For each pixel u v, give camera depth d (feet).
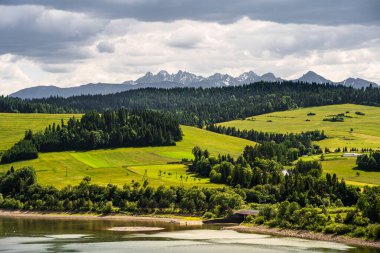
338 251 541.75
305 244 589.32
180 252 545.44
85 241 618.85
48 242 612.29
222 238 639.35
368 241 584.40
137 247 574.97
